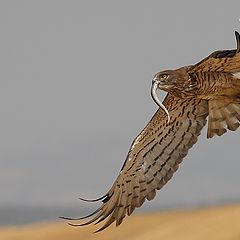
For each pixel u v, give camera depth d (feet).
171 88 41.70
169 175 46.24
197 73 41.19
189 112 45.14
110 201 46.11
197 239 140.15
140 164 46.80
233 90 40.91
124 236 150.82
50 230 168.25
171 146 46.16
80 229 164.76
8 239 164.86
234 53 39.32
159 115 45.85
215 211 154.81
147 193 46.42
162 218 158.20
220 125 41.27
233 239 137.39
